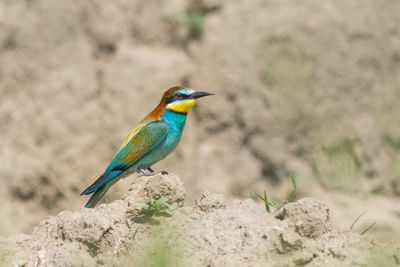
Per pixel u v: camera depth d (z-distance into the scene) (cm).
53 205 1562
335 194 1501
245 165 1573
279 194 1526
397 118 1548
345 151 1558
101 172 1566
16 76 1584
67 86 1583
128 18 1603
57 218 653
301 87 1568
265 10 1595
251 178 1568
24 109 1575
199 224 606
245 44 1584
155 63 1583
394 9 1594
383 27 1588
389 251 557
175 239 589
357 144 1561
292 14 1584
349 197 1483
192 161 1570
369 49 1584
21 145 1562
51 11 1598
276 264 557
